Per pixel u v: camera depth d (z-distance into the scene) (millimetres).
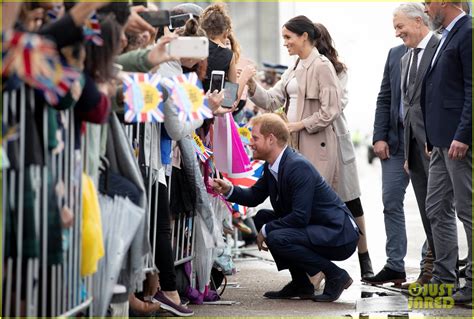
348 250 17406
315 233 17188
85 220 11188
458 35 16609
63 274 10602
